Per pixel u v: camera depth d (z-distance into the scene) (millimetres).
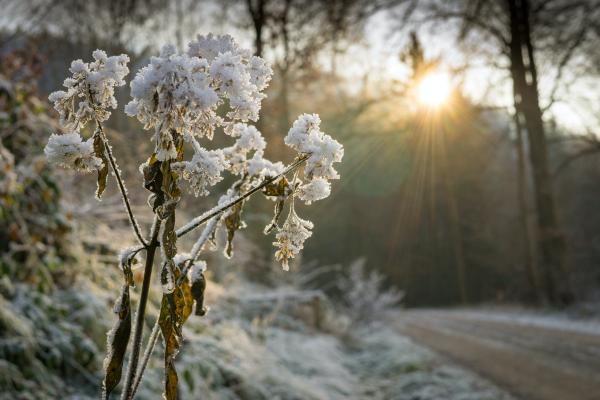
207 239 1402
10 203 4012
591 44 15742
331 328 10430
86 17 15125
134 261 1237
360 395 6367
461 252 34062
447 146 33250
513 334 12125
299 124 1309
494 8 17828
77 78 1165
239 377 4805
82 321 4016
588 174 31500
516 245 34031
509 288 30203
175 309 1172
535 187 17625
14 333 3479
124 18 15945
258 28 15352
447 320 17750
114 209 5465
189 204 7887
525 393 6531
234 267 10281
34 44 5641
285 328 8555
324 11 15531
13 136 4621
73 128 1184
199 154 1134
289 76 16016
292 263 11656
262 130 13484
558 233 17156
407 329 14539
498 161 36281
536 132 17453
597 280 24047
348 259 37156
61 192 4684
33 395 3197
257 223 12461
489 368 8094
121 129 7727
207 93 1013
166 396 1154
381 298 12602
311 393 5430
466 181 34000
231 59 1088
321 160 1273
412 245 35875
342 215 37812
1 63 5055
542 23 17000
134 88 1015
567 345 9797
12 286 3977
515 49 17203
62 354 3633
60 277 4488
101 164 1175
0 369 3111
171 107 1030
